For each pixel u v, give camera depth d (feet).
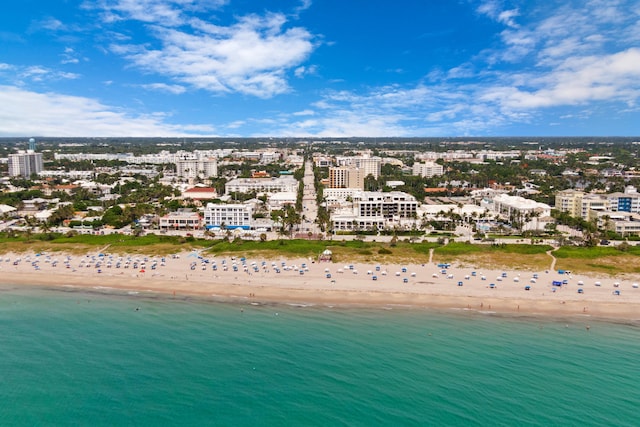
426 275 597.93
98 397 324.19
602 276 585.22
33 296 536.42
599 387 337.11
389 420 297.74
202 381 342.03
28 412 308.81
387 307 496.64
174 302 513.45
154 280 590.55
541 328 442.09
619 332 433.89
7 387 337.31
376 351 389.19
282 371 355.77
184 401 318.45
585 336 424.46
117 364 367.86
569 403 317.22
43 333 427.74
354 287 557.33
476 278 583.58
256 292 545.03
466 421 296.92
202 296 533.55
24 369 361.30
